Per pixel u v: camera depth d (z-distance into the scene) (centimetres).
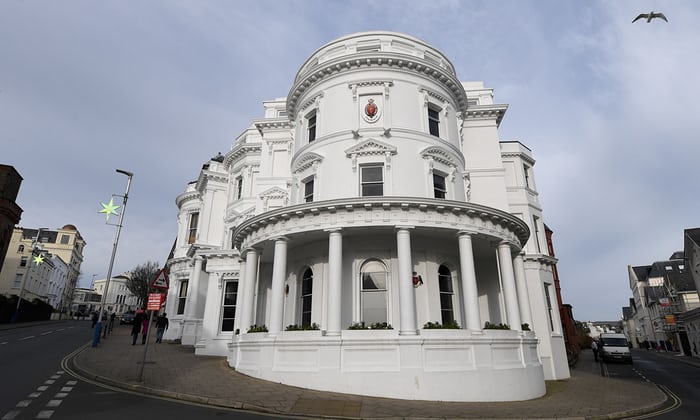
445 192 2014
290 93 2333
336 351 1404
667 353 6209
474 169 2438
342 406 1138
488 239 1758
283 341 1504
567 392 1734
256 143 2836
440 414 1095
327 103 2106
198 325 2886
